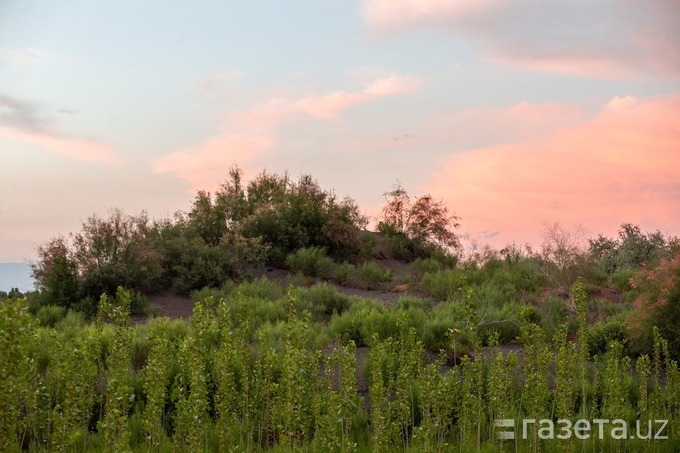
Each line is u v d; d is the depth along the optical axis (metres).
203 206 25.94
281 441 8.05
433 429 8.42
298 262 23.91
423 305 18.19
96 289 19.28
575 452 9.19
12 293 19.33
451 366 12.34
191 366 8.27
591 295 19.86
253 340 13.74
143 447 8.55
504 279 21.41
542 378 9.24
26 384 8.05
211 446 8.83
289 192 27.28
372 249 26.86
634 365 13.07
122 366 9.29
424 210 28.55
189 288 20.95
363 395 10.86
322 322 17.03
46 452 8.02
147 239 21.78
